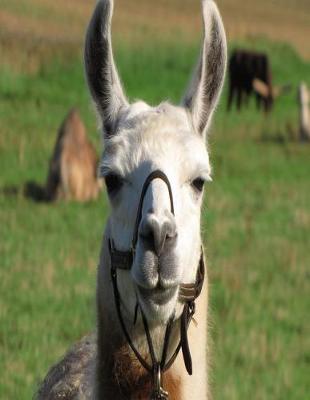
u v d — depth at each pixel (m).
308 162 56.50
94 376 10.90
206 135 10.97
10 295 26.61
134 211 9.94
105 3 10.77
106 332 10.71
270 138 65.00
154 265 9.53
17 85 70.69
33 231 34.84
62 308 25.61
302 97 66.00
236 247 34.09
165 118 10.32
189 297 10.32
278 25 139.38
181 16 123.56
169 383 10.61
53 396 12.99
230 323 25.97
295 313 27.52
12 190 42.72
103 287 10.70
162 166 9.84
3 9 99.88
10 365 20.69
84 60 10.92
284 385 21.84
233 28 123.00
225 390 20.47
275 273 31.25
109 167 10.07
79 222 37.00
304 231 37.69
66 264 29.88
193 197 10.11
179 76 83.81
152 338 10.43
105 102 10.80
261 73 73.94
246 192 45.19
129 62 84.00
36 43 82.50
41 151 51.56
